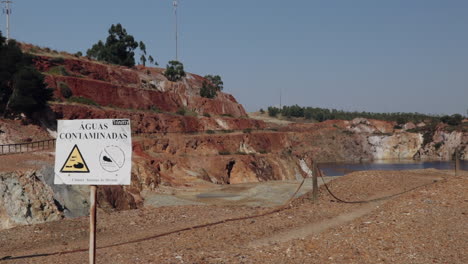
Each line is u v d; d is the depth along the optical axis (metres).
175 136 65.62
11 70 50.31
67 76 63.69
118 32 107.12
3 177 25.94
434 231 11.79
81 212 27.89
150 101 78.19
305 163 90.94
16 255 13.54
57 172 7.38
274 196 38.81
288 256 10.68
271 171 70.06
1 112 48.34
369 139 157.12
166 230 16.73
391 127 174.25
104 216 20.66
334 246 11.22
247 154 72.69
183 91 100.50
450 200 15.32
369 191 22.08
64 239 16.70
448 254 9.97
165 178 48.03
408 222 12.82
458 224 12.30
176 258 11.02
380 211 14.94
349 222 14.59
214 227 16.03
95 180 7.27
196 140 66.50
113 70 81.69
